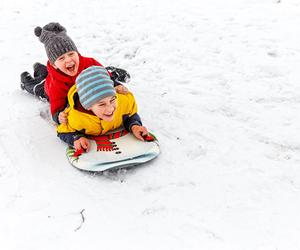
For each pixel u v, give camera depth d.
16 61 4.73
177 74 4.32
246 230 2.47
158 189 2.80
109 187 2.83
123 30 5.42
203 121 3.54
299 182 2.84
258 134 3.35
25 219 2.56
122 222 2.54
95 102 2.82
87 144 3.04
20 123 3.54
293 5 5.91
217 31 5.20
